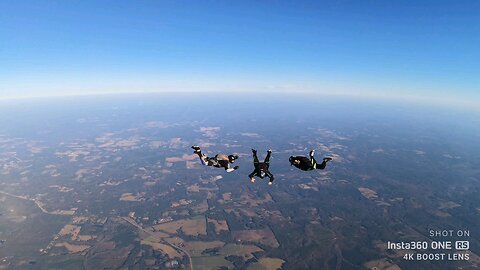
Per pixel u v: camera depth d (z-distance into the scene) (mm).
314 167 8352
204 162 8602
